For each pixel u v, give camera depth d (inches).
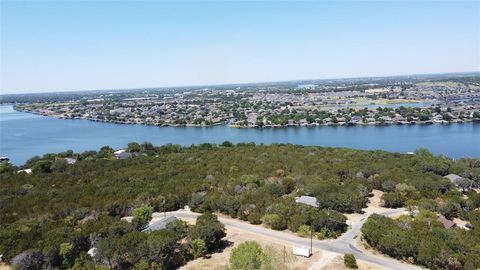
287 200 4003.4
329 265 2807.6
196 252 3041.3
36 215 3742.6
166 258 2851.9
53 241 2957.7
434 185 4463.6
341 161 5812.0
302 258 2938.0
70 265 2891.2
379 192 4761.3
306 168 5398.6
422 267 2763.3
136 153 7490.2
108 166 5910.4
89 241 3095.5
